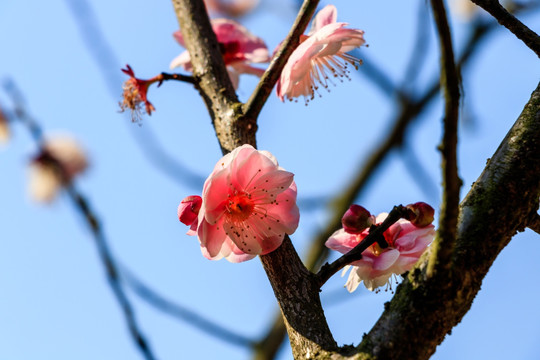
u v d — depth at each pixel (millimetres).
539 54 816
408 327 780
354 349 787
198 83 854
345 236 831
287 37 837
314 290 805
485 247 784
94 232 804
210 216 808
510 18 817
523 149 792
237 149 814
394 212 817
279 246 811
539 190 790
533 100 800
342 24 835
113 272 807
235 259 814
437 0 753
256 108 835
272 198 811
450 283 780
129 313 807
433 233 823
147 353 807
